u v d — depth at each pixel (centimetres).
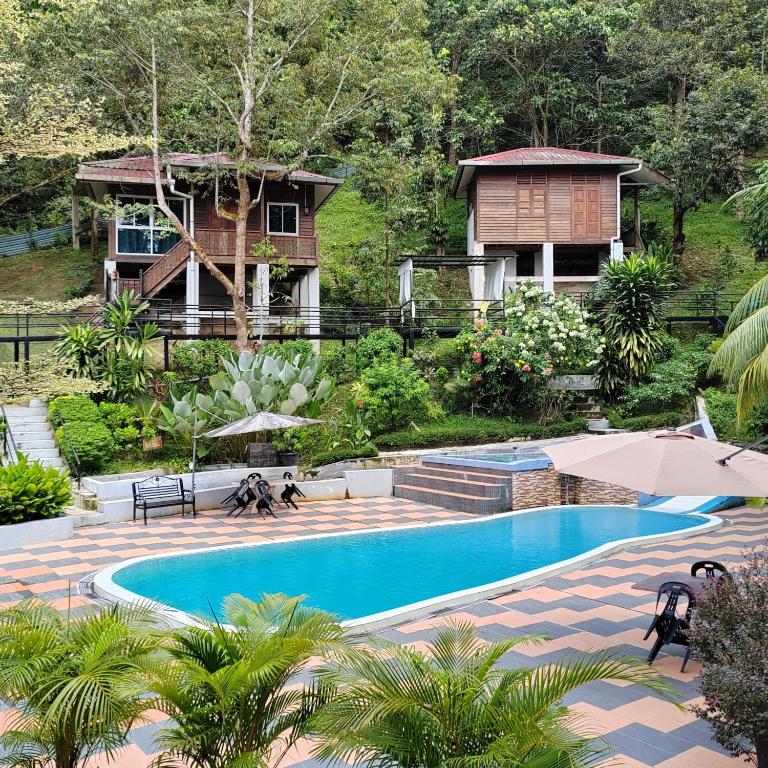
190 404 1716
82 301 967
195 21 1919
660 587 658
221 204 2502
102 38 1900
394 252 2758
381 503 1602
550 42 3297
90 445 1568
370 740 307
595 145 3738
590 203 2628
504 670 345
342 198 3994
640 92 3638
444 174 3484
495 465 1564
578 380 2158
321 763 456
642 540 1159
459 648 373
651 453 668
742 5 3391
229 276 2664
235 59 2067
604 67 3544
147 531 1288
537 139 3631
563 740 295
